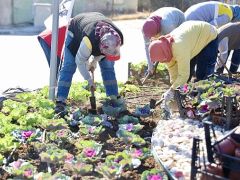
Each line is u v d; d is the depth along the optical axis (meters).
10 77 8.12
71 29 5.81
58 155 4.52
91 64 5.88
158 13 6.62
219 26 7.18
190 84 5.66
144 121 5.74
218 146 3.51
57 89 6.11
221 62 7.26
